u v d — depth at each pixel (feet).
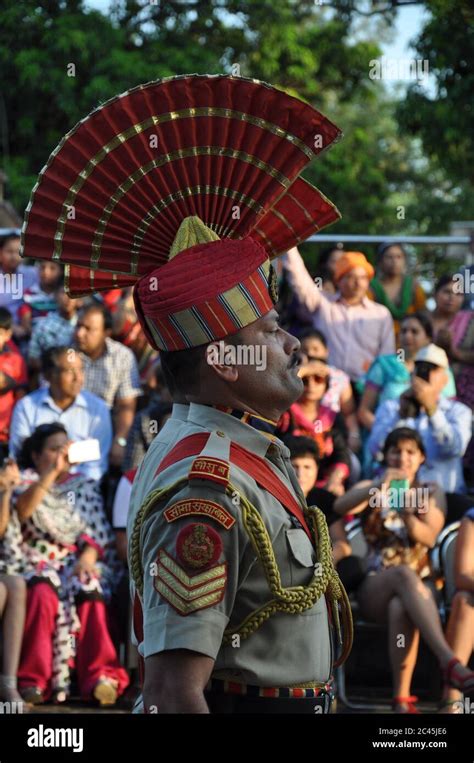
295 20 105.09
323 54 103.71
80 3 86.94
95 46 83.41
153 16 95.55
